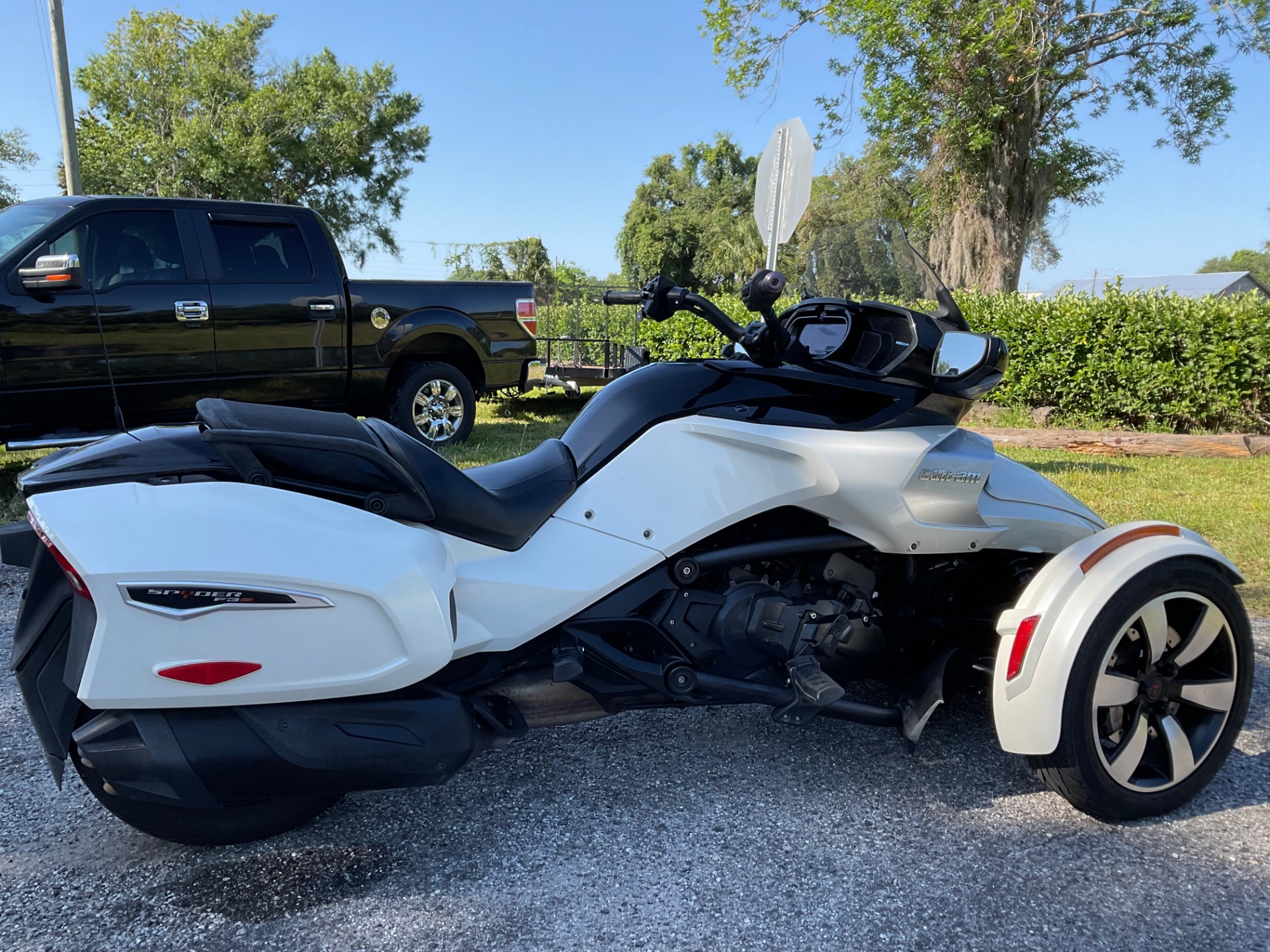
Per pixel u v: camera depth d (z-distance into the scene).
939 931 2.04
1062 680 2.37
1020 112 19.80
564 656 2.35
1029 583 2.70
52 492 1.92
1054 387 11.08
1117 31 19.34
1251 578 4.71
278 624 1.91
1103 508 6.18
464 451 7.84
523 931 2.04
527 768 2.79
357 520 2.04
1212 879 2.23
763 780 2.71
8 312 5.48
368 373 7.25
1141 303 10.59
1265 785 2.71
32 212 6.05
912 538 2.56
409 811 2.54
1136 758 2.46
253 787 1.97
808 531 2.60
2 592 4.57
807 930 2.04
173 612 1.84
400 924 2.06
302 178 35.62
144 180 31.11
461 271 40.91
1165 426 10.58
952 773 2.77
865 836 2.42
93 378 5.86
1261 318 10.01
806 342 2.78
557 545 2.37
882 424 2.51
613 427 2.46
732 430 2.43
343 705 2.02
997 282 20.23
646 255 58.34
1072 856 2.33
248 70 35.09
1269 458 8.63
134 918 2.08
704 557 2.47
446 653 2.06
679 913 2.10
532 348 8.34
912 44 19.38
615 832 2.44
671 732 3.03
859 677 2.87
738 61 19.69
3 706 3.27
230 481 2.02
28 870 2.28
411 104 37.09
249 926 2.05
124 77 33.97
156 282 6.05
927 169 20.83
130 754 1.91
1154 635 2.45
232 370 6.47
